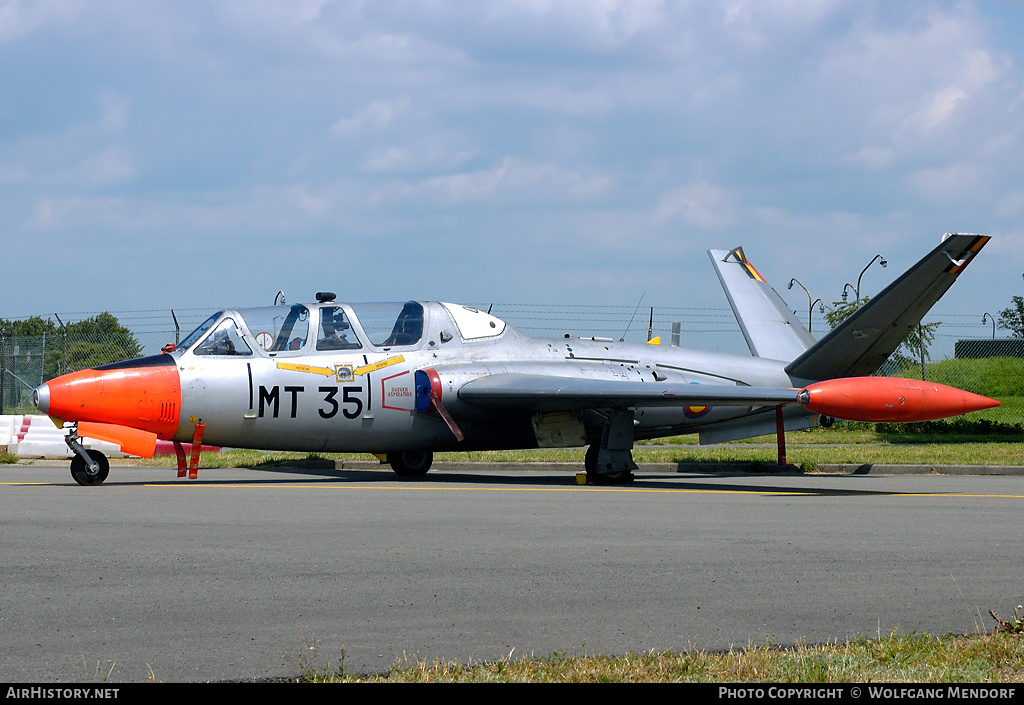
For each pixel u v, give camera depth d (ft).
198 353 89.66
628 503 72.54
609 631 32.76
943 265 102.73
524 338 106.83
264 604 36.06
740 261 134.51
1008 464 114.93
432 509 66.64
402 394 97.04
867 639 31.78
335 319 96.94
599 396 91.66
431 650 30.25
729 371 115.24
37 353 166.30
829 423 119.14
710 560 46.16
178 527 55.77
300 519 60.13
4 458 127.13
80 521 58.08
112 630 32.09
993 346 242.78
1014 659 29.12
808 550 49.49
